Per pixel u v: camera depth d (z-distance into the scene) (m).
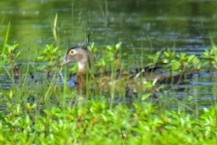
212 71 18.53
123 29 26.22
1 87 17.11
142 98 14.38
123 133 11.78
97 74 18.31
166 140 11.05
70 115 12.10
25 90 15.90
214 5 31.09
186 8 30.62
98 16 28.02
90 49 19.22
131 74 18.08
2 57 17.19
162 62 18.38
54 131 11.79
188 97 16.41
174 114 12.20
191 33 25.88
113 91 16.06
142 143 11.07
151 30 26.33
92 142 11.27
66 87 16.33
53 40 23.27
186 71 17.61
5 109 14.94
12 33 24.89
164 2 31.80
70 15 27.53
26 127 12.26
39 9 29.11
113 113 12.03
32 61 19.50
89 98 16.47
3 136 11.78
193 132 11.67
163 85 17.14
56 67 17.48
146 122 11.71
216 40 24.62
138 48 23.00
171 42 24.22
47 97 15.38
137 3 31.28
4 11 28.83
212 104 15.77
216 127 11.73
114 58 18.09
